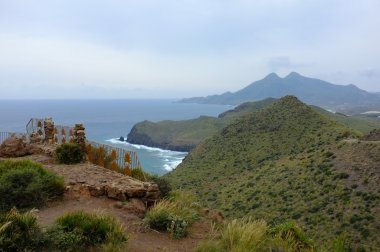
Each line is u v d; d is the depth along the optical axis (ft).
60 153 40.40
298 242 26.35
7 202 26.05
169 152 533.14
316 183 182.91
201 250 21.80
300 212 158.61
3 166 31.48
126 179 32.68
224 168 287.48
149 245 22.40
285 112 350.64
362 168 177.27
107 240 20.68
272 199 183.32
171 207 27.43
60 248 19.29
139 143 608.60
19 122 628.28
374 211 137.59
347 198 154.51
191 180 278.67
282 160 251.39
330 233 132.98
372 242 118.73
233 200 200.85
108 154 42.83
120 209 27.55
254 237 23.09
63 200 28.37
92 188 29.99
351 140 229.66
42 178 29.25
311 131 300.61
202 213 31.71
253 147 309.22
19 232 18.76
